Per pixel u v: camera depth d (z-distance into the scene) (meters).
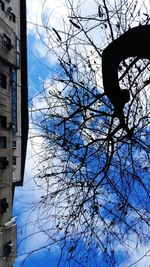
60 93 8.45
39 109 8.52
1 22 24.89
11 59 26.16
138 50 7.03
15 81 28.89
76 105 8.15
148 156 8.16
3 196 23.48
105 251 7.93
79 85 8.16
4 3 27.39
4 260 21.88
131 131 7.73
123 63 8.10
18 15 30.97
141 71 7.65
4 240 22.70
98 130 8.35
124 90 7.40
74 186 8.23
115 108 7.57
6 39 25.91
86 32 7.86
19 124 29.61
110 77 7.29
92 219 8.06
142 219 7.93
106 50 7.21
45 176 8.31
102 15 7.89
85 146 8.05
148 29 6.77
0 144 23.81
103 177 7.98
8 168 24.55
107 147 8.03
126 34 6.93
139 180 8.12
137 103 8.13
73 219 8.02
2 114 24.22
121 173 8.27
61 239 7.88
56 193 8.20
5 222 23.64
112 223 8.08
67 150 8.23
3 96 24.58
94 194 8.03
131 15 7.98
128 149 8.21
